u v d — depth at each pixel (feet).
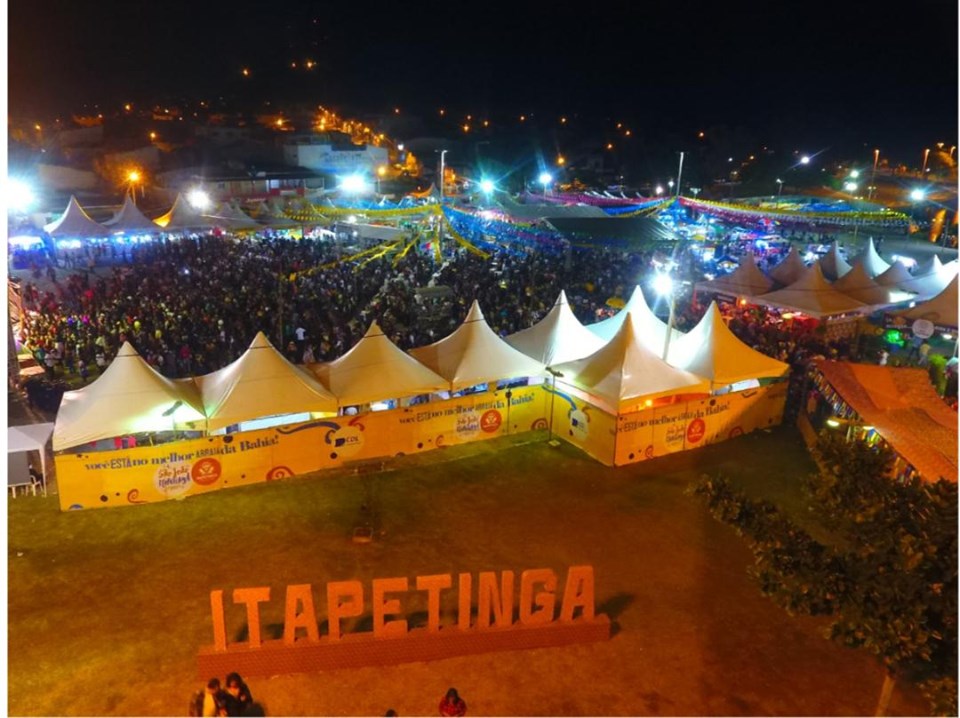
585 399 60.95
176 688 33.55
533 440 63.41
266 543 46.19
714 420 63.46
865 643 21.33
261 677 34.22
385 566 44.06
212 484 52.75
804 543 24.23
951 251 168.45
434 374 61.16
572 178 299.99
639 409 58.95
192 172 219.61
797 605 23.11
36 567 42.88
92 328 83.71
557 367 64.08
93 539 46.16
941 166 269.64
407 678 34.50
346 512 50.34
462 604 35.60
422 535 47.67
